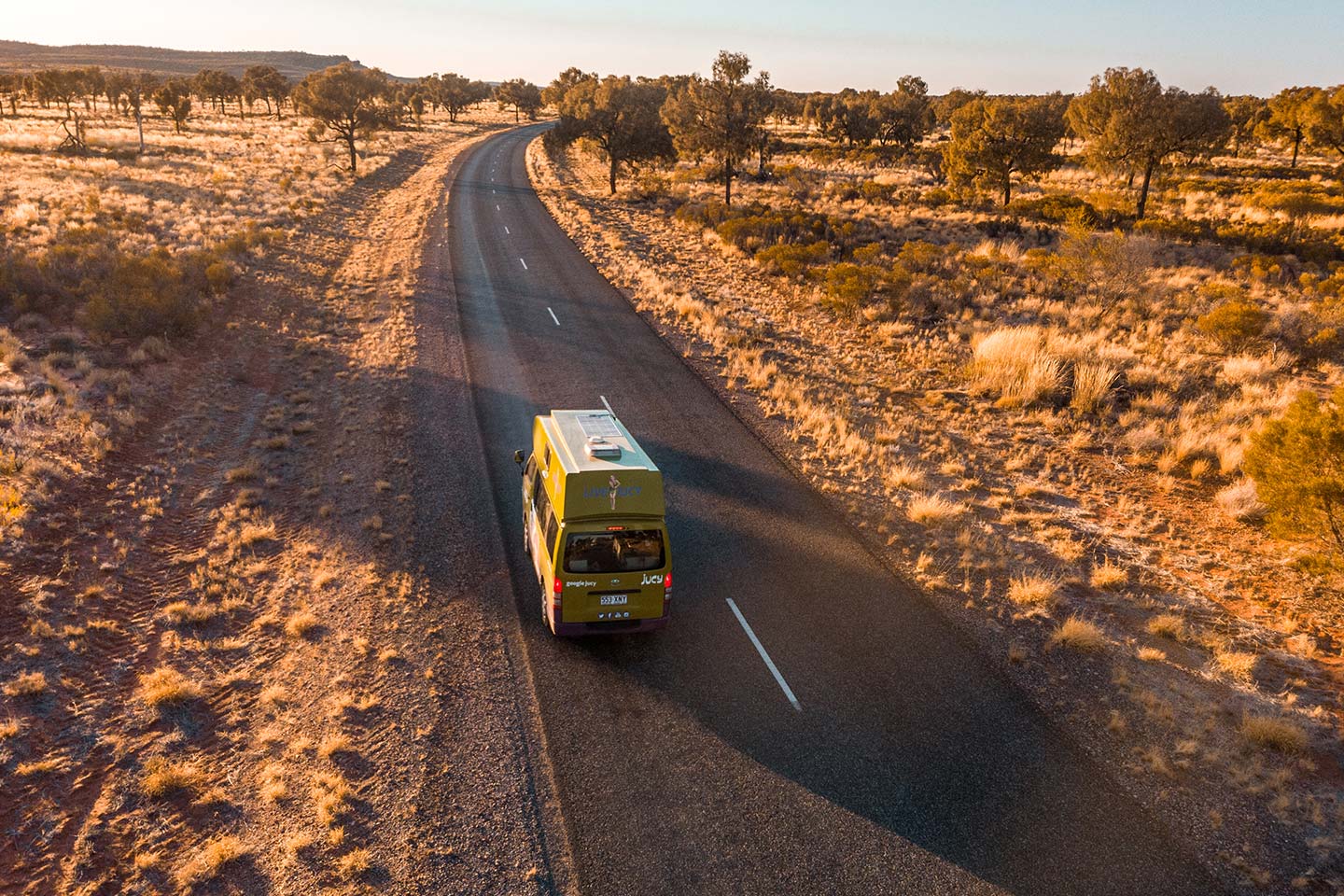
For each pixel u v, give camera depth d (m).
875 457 17.30
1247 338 23.70
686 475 16.17
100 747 8.73
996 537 14.12
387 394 19.89
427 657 10.38
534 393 20.39
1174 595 12.40
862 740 9.20
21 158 48.41
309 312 26.70
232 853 7.47
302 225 39.84
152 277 23.56
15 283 22.41
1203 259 35.56
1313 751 9.13
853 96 112.75
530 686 9.93
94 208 33.69
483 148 93.75
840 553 13.46
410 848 7.60
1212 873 7.56
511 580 12.17
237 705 9.50
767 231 41.34
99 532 12.95
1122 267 29.80
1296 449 11.61
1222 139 42.31
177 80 128.75
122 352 20.33
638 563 10.17
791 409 19.97
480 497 14.76
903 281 29.91
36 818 7.80
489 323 26.55
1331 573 11.47
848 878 7.42
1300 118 64.81
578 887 7.25
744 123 49.47
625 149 60.44
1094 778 8.71
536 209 51.88
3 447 14.28
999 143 50.59
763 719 9.51
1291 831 8.04
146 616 11.08
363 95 63.53
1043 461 17.41
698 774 8.63
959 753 9.05
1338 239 38.28
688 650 10.79
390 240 39.66
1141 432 17.88
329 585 11.93
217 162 56.69
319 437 17.44
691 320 27.72
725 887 7.29
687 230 46.53
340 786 8.21
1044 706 9.88
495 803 8.16
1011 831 8.00
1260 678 10.47
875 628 11.40
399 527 13.61
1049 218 45.69
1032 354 21.88
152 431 16.84
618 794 8.33
